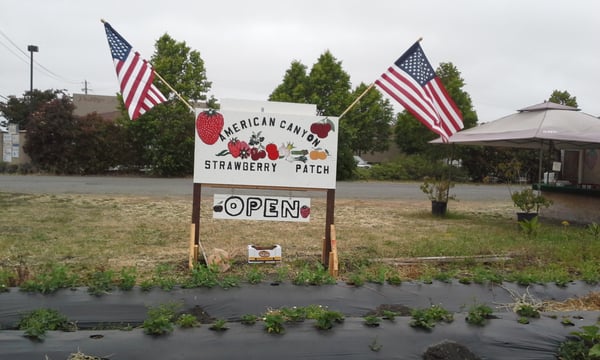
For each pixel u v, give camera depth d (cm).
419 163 2911
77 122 2403
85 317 441
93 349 359
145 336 378
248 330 395
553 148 1198
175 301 468
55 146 2370
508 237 899
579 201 1172
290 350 375
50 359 349
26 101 3809
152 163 2414
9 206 1164
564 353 387
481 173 2919
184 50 2438
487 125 1188
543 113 1078
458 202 1678
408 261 678
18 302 447
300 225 1002
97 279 499
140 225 945
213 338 381
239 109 614
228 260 619
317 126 617
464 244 802
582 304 514
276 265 639
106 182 1959
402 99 662
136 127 2366
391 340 391
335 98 2845
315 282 530
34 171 2369
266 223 1015
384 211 1323
